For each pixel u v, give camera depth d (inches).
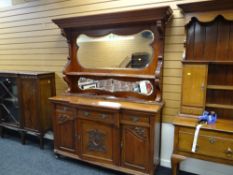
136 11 77.0
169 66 87.9
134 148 81.4
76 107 90.1
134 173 82.9
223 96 78.7
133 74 89.6
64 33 99.0
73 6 106.3
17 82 116.1
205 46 78.5
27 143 123.2
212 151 68.6
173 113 90.7
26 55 130.0
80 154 94.2
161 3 85.1
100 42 96.9
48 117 119.0
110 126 84.3
